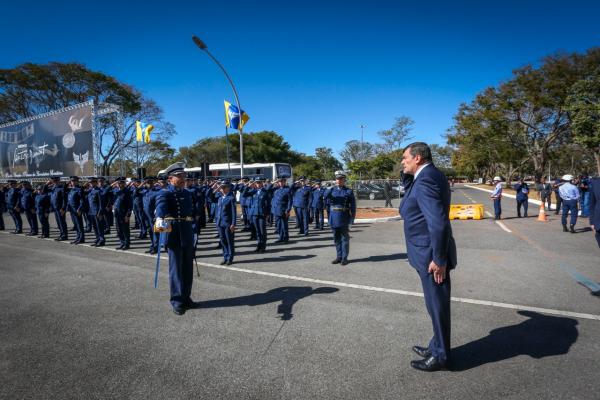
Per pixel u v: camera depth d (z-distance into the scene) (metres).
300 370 2.93
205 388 2.69
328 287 5.25
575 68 28.17
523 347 3.26
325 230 12.45
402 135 45.59
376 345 3.35
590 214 5.60
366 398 2.53
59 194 10.48
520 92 32.12
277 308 4.39
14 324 4.00
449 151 79.38
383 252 7.82
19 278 5.99
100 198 9.34
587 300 4.49
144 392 2.65
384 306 4.39
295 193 11.35
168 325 3.92
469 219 13.77
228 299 4.77
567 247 7.97
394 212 17.06
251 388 2.68
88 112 18.78
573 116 24.09
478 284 5.21
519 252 7.48
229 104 17.11
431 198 2.66
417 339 3.47
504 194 31.00
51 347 3.43
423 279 2.88
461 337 3.49
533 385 2.65
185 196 4.57
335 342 3.43
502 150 38.88
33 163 21.98
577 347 3.24
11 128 23.45
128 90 33.53
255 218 8.19
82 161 19.16
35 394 2.65
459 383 2.70
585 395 2.51
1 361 3.17
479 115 36.44
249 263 7.04
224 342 3.47
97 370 2.99
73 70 30.03
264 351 3.27
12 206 12.22
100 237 9.51
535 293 4.77
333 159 70.75
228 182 6.90
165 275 6.16
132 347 3.40
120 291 5.20
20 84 29.41
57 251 8.64
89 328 3.86
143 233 10.70
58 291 5.22
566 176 10.14
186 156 50.47
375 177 42.56
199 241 9.96
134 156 36.16
